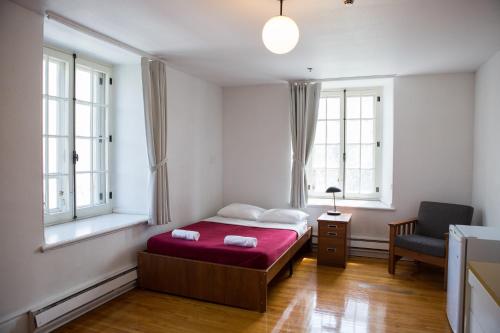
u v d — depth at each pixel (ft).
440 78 13.65
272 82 15.67
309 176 16.70
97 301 9.60
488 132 11.51
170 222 12.86
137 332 8.25
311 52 10.95
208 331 8.30
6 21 7.25
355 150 16.51
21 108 7.57
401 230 13.30
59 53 10.13
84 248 9.27
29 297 7.80
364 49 10.61
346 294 10.59
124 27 8.84
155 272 10.63
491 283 4.86
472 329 5.81
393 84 14.24
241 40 9.86
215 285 9.84
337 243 13.19
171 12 7.90
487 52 10.78
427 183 13.89
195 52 11.05
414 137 13.99
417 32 9.08
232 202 16.84
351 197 16.60
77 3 7.41
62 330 8.30
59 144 10.30
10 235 7.38
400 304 9.91
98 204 11.76
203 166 15.19
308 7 7.55
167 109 12.69
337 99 16.66
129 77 12.08
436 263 11.22
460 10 7.68
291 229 12.77
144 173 11.95
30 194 7.80
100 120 11.87
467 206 12.35
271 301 10.05
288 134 15.90
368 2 7.28
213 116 16.07
